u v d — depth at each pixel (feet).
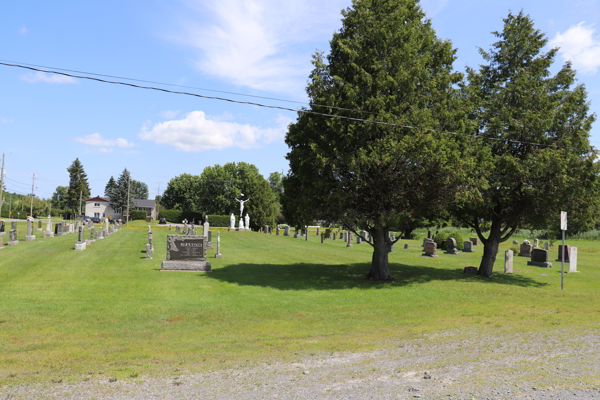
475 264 86.07
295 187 61.46
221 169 306.14
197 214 302.86
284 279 62.08
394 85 53.01
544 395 17.98
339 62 57.93
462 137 55.62
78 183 413.18
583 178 56.90
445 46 59.31
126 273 62.44
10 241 94.99
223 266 74.90
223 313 40.32
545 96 60.18
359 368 22.72
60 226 132.87
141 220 331.16
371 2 57.88
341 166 54.19
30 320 35.96
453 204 60.29
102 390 19.34
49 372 22.39
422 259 94.58
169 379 20.94
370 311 42.01
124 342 29.63
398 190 54.49
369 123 51.47
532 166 56.49
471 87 63.62
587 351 26.13
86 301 43.80
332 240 157.17
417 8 59.88
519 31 65.62
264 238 154.81
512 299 49.01
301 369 22.65
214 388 19.53
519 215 66.28
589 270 80.74
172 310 41.09
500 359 24.31
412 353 26.04
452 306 44.80
